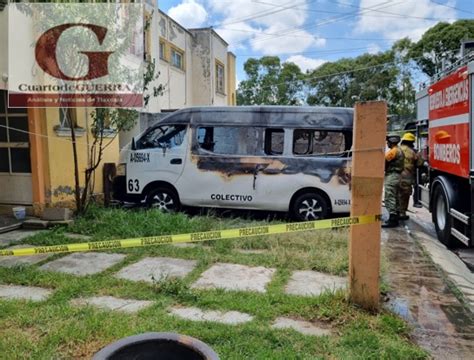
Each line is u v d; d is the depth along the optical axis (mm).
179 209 8523
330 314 3885
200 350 2631
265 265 5469
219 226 7234
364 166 3896
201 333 3508
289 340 3432
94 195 8961
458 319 4027
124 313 3930
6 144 8031
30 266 5281
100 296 4410
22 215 7695
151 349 2746
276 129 8023
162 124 8508
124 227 7008
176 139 8422
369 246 3965
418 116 9164
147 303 4223
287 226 4250
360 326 3699
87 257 5777
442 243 7125
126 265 5469
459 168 6121
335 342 3434
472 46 6941
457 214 6215
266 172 8023
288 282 4902
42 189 7891
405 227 8406
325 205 7934
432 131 7602
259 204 8102
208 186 8250
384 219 7781
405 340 3543
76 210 7949
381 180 3879
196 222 7348
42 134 7844
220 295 4391
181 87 18625
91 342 3373
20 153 8000
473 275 5617
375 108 3840
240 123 8125
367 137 3879
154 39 15102
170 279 4738
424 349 3436
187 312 4012
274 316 3914
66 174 8375
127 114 8203
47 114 7828
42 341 3363
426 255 6230
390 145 8484
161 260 5668
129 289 4566
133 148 8633
